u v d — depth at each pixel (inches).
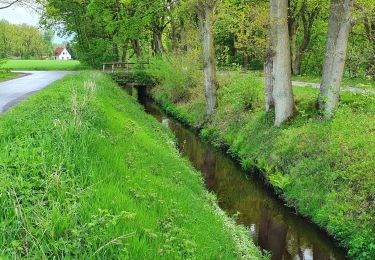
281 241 409.4
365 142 463.2
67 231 185.2
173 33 1518.2
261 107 766.5
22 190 215.2
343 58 570.6
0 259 154.5
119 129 481.4
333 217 400.2
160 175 378.0
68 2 1989.4
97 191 233.6
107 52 2090.3
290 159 541.6
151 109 1293.1
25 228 172.7
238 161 681.0
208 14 898.1
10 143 288.2
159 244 206.1
